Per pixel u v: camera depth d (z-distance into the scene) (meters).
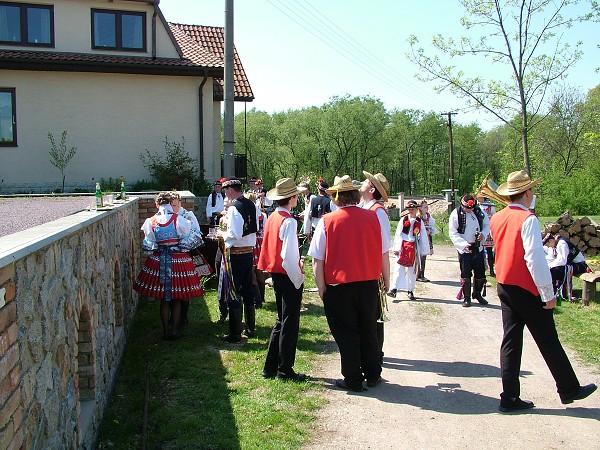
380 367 5.53
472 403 5.05
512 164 33.38
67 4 16.45
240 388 5.41
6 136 16.14
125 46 16.98
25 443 2.61
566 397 4.76
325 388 5.46
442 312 8.65
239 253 7.01
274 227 5.63
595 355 6.26
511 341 4.84
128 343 6.89
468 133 70.62
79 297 3.95
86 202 7.11
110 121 16.78
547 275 4.57
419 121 71.19
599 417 4.69
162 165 16.77
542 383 5.50
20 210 5.65
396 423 4.66
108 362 5.25
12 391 2.42
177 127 17.28
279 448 4.20
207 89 17.52
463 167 72.12
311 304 8.98
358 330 5.39
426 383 5.58
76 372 3.77
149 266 7.01
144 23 17.06
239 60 20.75
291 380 5.60
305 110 68.19
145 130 17.06
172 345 6.81
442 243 18.83
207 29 21.66
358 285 5.22
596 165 28.50
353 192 5.27
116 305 6.42
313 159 62.97
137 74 16.84
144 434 4.37
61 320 3.38
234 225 6.79
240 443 4.28
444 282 11.34
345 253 5.18
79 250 4.00
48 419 3.02
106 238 5.41
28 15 16.31
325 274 5.29
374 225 5.28
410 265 9.59
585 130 34.03
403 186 74.50
